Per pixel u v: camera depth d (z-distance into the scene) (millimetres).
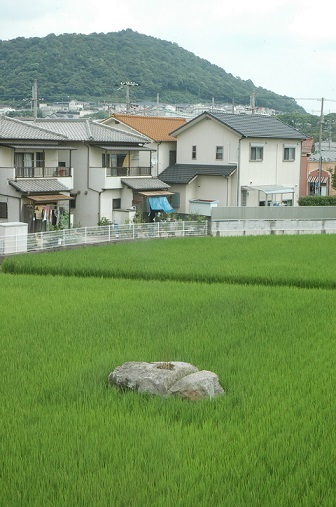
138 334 16000
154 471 8383
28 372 12828
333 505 7484
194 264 27703
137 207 45906
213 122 50031
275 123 54906
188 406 10867
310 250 32781
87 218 44125
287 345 15117
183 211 50000
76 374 12625
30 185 38562
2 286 23188
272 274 25062
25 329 16484
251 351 14523
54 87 108125
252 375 12672
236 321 17562
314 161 71062
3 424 10000
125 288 22906
